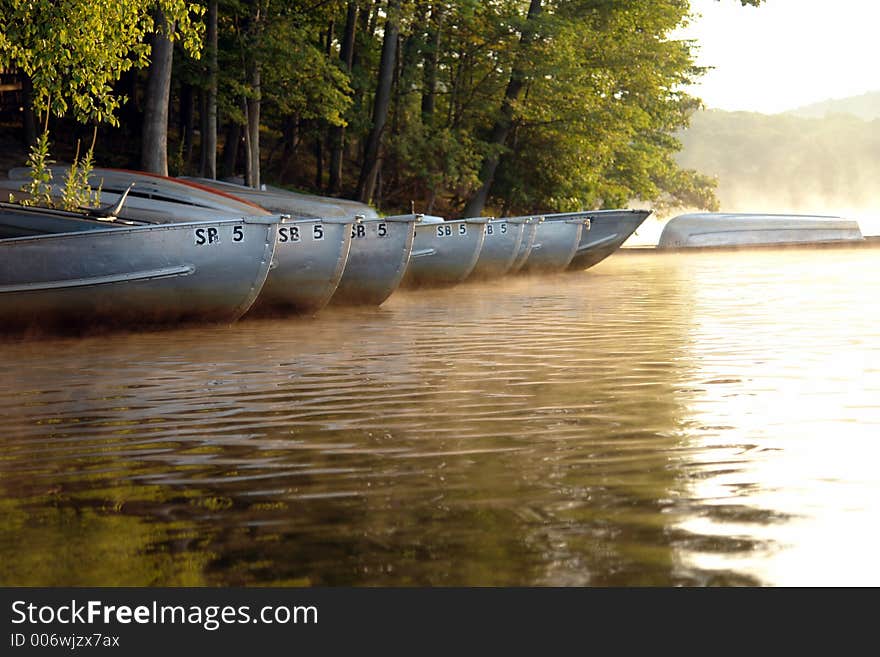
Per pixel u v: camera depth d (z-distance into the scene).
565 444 5.41
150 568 3.69
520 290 17.08
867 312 12.02
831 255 26.41
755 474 4.72
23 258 10.37
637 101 35.88
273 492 4.60
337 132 30.69
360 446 5.47
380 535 3.97
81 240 10.49
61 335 10.80
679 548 3.76
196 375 8.12
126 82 31.38
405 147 29.25
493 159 32.72
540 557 3.70
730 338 9.80
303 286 12.23
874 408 6.18
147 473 5.00
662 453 5.17
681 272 20.97
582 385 7.27
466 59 32.56
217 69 23.25
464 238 17.12
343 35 32.81
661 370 7.89
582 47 32.62
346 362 8.72
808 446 5.25
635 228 22.03
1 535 4.06
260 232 11.18
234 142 28.75
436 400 6.79
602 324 11.40
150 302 10.88
